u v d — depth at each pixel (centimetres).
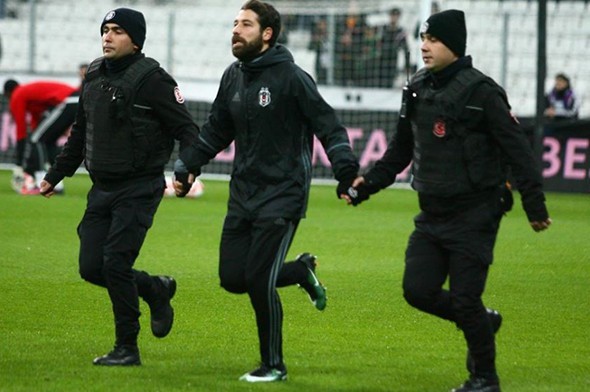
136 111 1684
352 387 1597
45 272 2644
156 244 3194
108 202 1700
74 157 1789
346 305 2309
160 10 7012
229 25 6900
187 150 1670
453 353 1859
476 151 1508
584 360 1825
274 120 1587
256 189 1605
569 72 6425
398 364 1766
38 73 5981
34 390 1525
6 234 3309
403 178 5694
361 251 3172
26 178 4503
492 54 6431
